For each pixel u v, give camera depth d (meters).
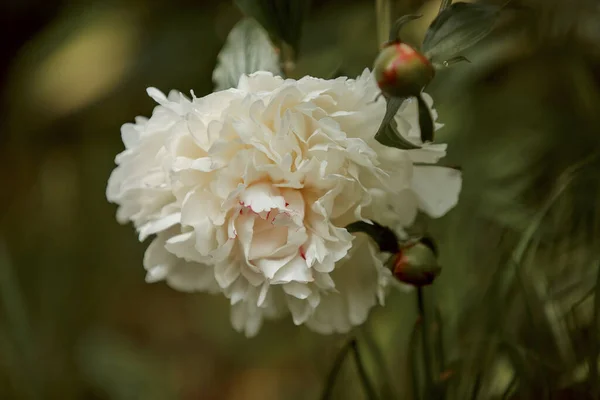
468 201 0.84
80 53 1.35
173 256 0.67
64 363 1.28
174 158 0.63
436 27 0.61
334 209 0.63
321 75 0.94
